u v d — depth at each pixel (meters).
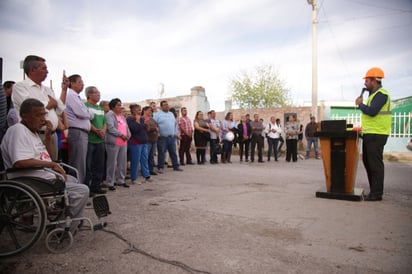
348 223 4.14
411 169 10.13
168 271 2.79
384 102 5.31
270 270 2.79
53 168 3.36
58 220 3.47
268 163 12.20
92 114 5.91
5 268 2.87
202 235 3.69
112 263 2.96
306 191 6.30
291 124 12.78
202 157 11.78
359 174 8.82
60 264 2.95
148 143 8.59
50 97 4.55
